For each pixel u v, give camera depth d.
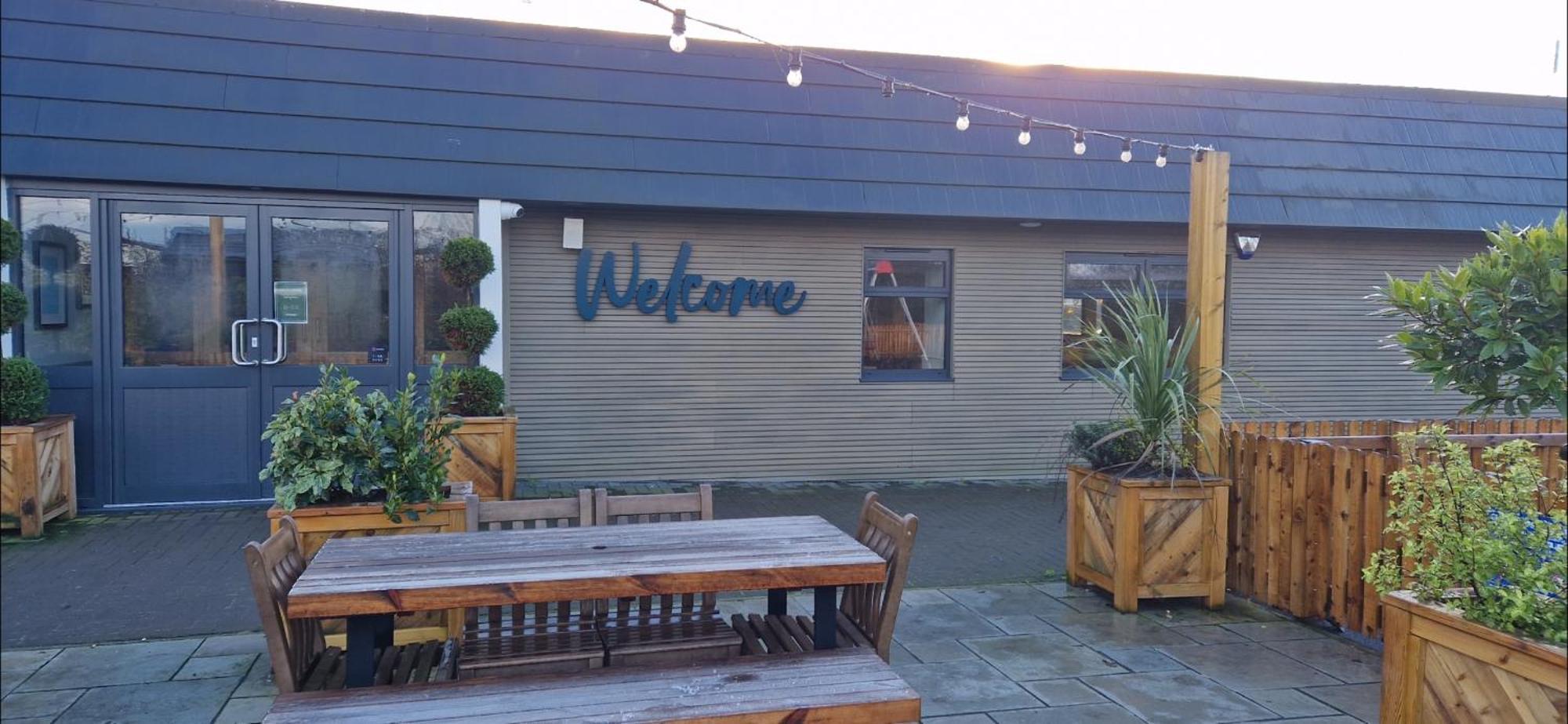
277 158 8.04
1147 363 5.93
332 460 4.70
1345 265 10.97
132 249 7.96
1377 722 4.21
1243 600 6.07
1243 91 10.70
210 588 5.98
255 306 8.18
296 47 8.37
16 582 6.07
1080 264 10.55
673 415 9.65
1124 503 5.73
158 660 4.83
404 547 3.91
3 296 7.03
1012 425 10.42
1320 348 10.95
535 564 3.63
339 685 3.60
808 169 9.29
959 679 4.68
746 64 9.51
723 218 9.62
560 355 9.38
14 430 6.99
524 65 8.94
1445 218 10.57
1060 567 6.83
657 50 9.35
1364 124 10.83
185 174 7.81
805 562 3.68
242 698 4.37
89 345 7.88
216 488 8.12
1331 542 5.39
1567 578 3.15
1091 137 10.09
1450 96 11.27
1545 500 3.90
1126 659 4.98
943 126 9.77
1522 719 3.09
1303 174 10.41
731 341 9.76
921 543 7.54
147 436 7.99
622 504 4.54
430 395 5.06
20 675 4.62
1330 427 7.20
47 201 7.77
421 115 8.51
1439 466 3.56
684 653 3.86
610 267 9.36
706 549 3.89
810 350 9.94
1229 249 10.62
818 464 10.01
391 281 8.44
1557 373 3.10
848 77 9.73
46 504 7.27
